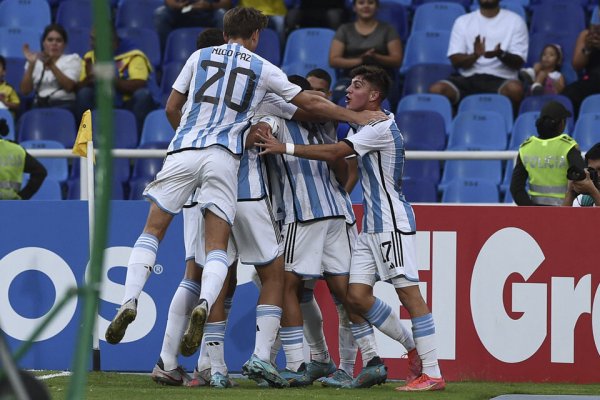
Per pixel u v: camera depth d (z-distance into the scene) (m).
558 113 26.03
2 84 39.31
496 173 35.66
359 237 20.22
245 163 19.98
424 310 19.94
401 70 41.53
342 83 36.44
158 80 42.25
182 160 19.08
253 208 19.80
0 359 8.92
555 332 22.86
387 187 19.89
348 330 21.19
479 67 39.31
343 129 22.80
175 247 23.55
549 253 22.92
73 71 39.25
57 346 23.61
